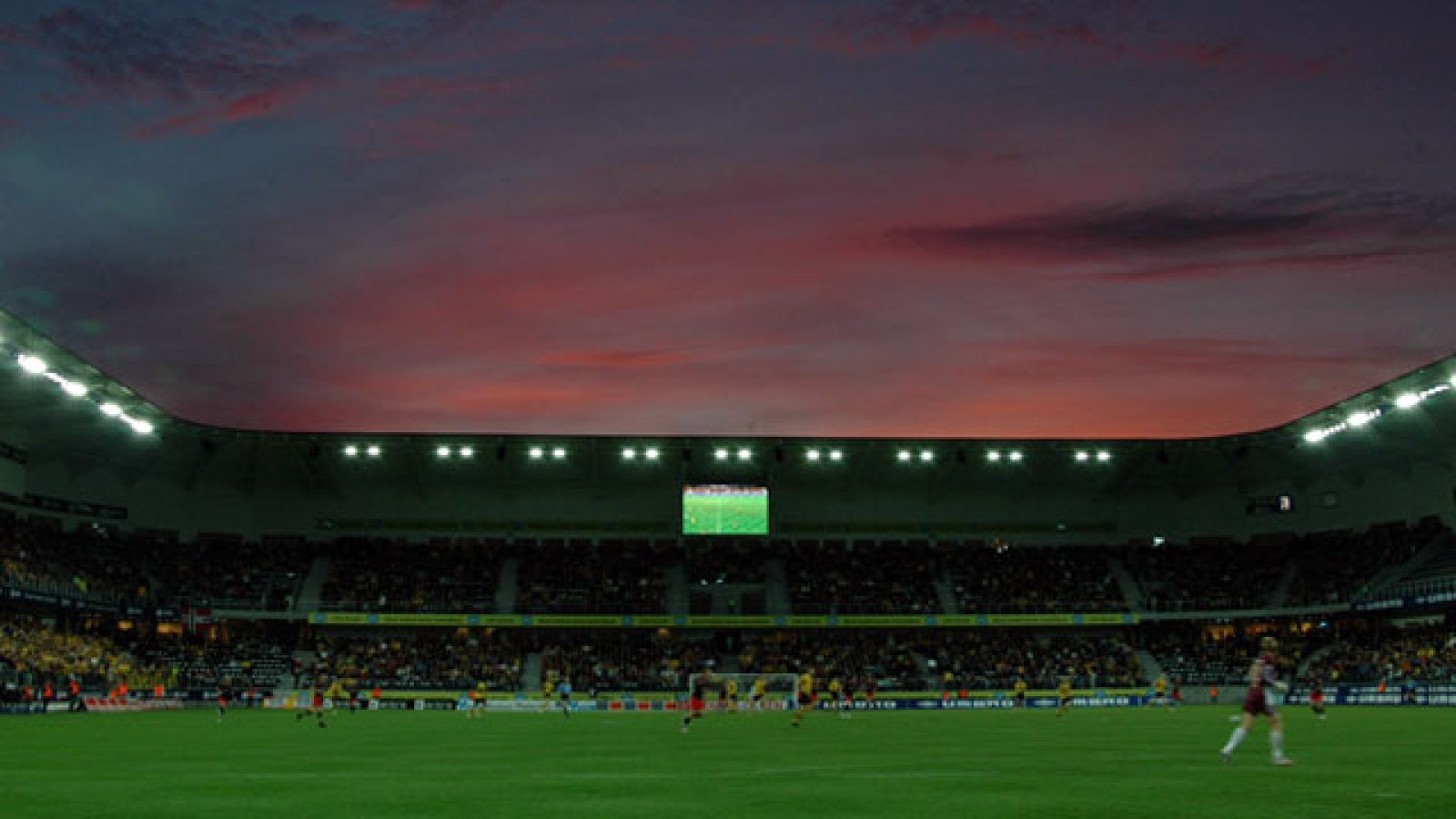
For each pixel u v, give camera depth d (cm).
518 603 9331
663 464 9881
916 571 9956
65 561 7950
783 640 9638
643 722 5966
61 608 7269
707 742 3850
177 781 2259
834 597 9650
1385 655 8112
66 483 8581
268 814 1691
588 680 8750
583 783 2183
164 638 8612
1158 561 10100
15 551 7350
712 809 1720
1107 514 10450
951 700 8531
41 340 6431
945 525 10344
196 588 8844
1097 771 2369
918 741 3831
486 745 3650
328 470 9681
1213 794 1861
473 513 10056
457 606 9244
